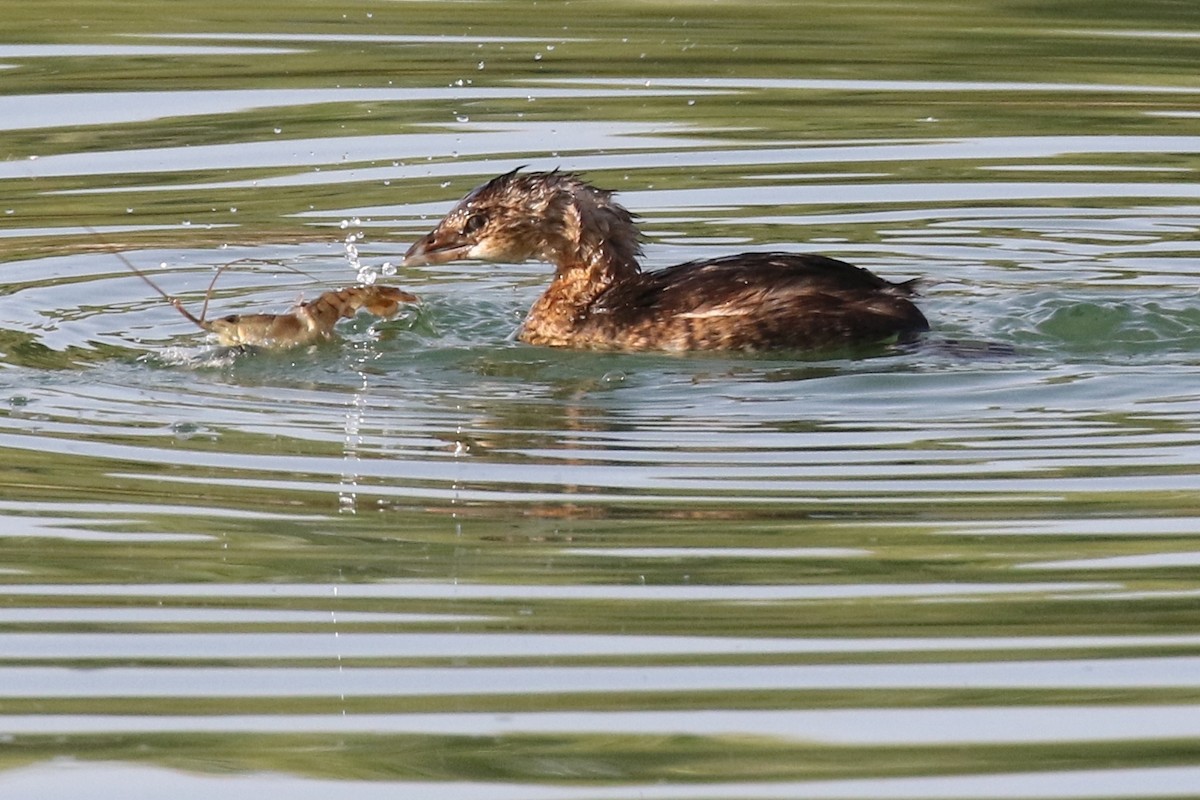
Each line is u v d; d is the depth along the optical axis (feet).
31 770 42.75
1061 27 123.95
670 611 50.11
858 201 93.81
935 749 43.19
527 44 119.55
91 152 100.58
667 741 43.70
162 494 57.98
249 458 61.05
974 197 94.22
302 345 73.67
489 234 78.07
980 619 49.39
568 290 77.36
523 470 59.82
